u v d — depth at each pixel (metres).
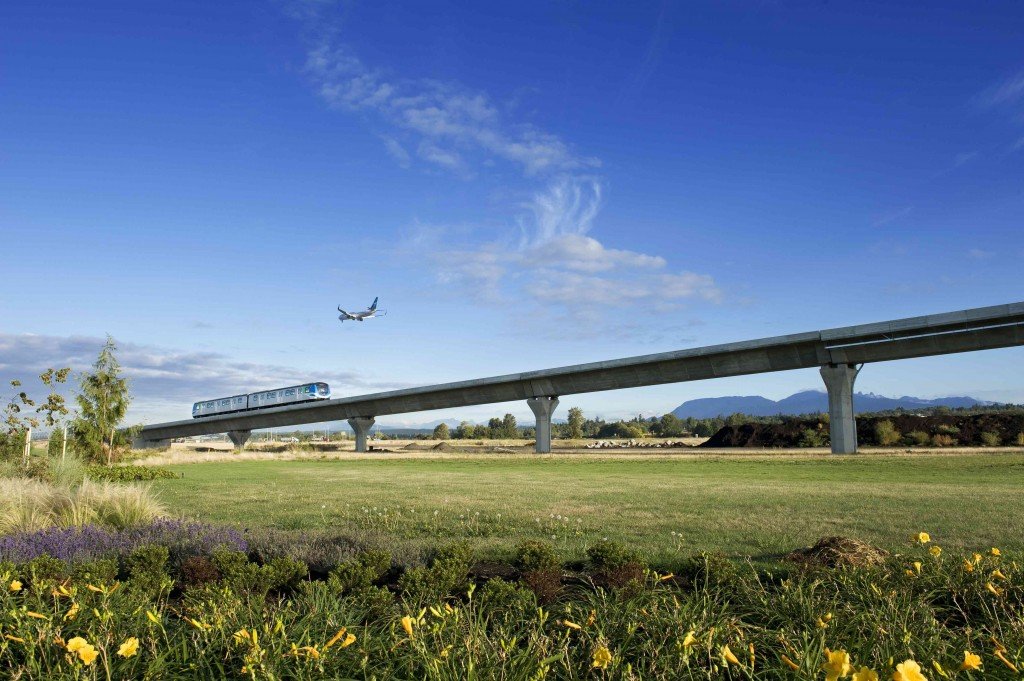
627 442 104.94
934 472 31.20
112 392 38.69
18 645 5.01
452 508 17.38
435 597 6.60
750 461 42.38
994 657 4.34
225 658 4.85
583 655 4.77
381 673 4.49
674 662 4.44
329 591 6.81
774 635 4.93
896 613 5.12
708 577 7.49
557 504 18.12
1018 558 7.82
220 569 8.35
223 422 107.94
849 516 14.73
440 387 82.38
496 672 4.32
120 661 4.75
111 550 9.37
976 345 51.56
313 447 92.75
